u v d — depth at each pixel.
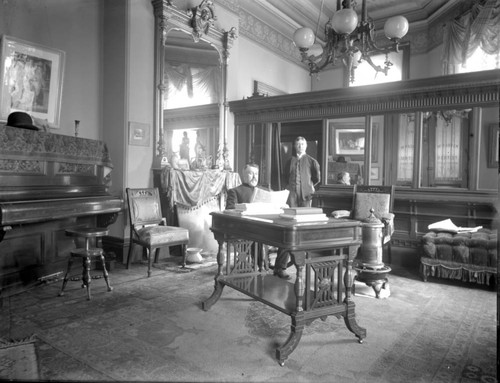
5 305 3.64
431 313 3.59
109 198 4.54
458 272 4.55
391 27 4.64
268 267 5.02
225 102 7.36
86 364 2.49
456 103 5.64
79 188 4.38
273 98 7.25
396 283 4.69
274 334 3.04
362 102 6.44
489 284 4.39
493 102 5.39
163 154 5.96
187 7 5.94
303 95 6.91
